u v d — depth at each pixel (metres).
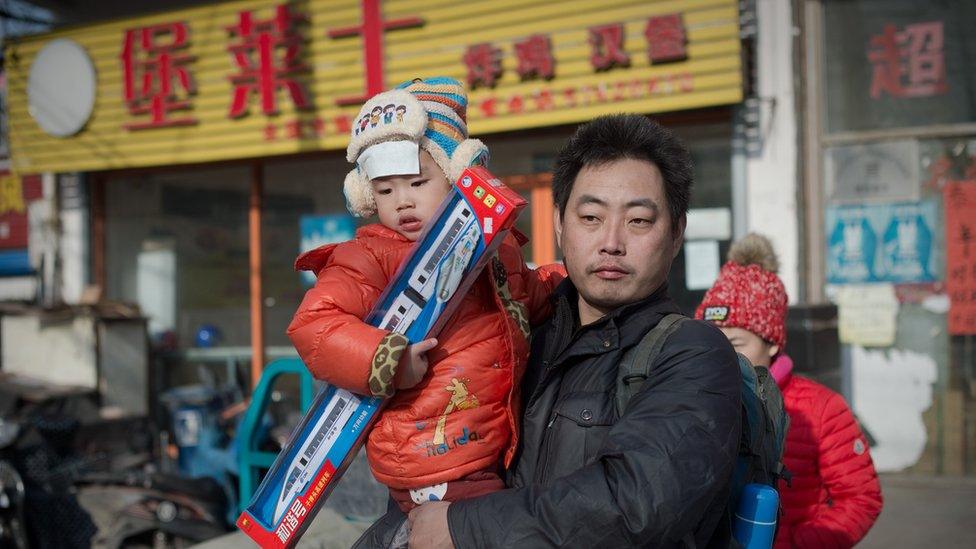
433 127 1.76
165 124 7.06
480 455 1.60
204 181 7.54
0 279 8.45
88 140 7.41
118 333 6.90
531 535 1.33
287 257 7.27
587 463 1.47
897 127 5.62
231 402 5.59
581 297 1.63
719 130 5.88
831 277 5.74
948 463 5.54
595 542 1.29
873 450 5.68
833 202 5.73
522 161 6.36
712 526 1.43
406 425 1.60
